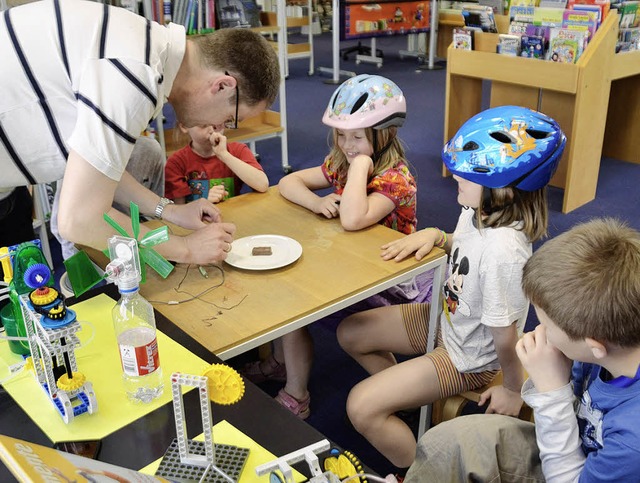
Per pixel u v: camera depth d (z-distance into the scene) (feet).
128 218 3.97
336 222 5.72
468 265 4.81
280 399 6.56
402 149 6.28
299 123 17.76
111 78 3.51
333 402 6.84
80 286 3.92
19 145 3.79
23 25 3.59
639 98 13.62
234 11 13.19
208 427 2.60
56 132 3.79
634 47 11.73
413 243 5.06
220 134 6.88
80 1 3.75
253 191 6.72
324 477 2.45
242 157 7.43
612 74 11.21
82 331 3.72
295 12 27.63
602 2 10.69
